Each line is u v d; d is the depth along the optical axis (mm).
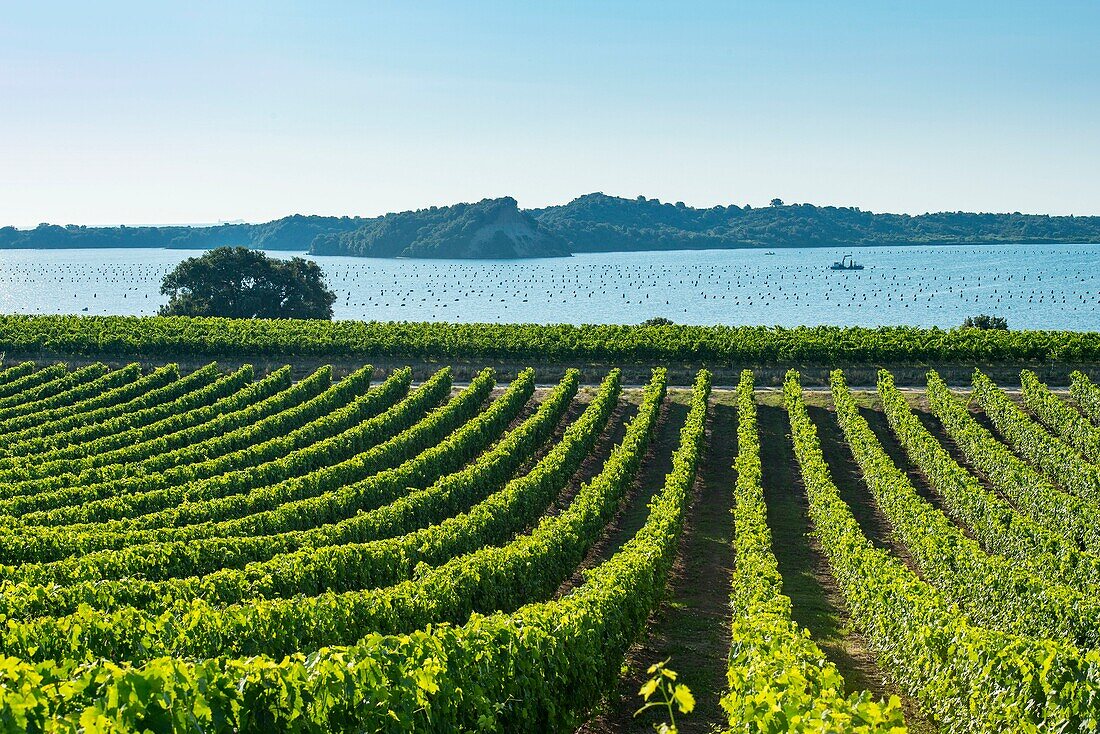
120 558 22672
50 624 15891
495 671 14234
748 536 25734
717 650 21922
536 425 42438
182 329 67250
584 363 60312
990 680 15320
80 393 50906
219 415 44688
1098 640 19547
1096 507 28922
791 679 12031
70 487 32219
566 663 15891
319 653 11859
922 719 18000
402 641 13289
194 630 16438
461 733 13195
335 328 67812
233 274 95062
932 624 17906
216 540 24609
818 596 26141
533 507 32469
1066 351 55531
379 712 11758
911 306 150375
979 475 39188
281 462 35312
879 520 34156
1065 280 195375
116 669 10008
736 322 132875
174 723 9898
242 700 10852
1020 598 21750
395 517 28875
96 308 158125
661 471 40938
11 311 152625
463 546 26828
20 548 23922
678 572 28422
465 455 39844
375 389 49969
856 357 57375
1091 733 13703
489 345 61094
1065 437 42906
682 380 57406
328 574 22562
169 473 33906
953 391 53031
